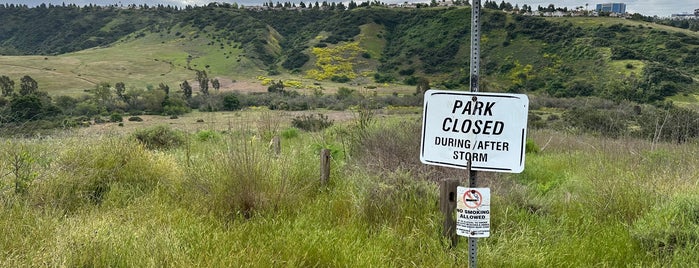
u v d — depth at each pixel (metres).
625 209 4.70
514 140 2.83
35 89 59.59
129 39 156.00
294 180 5.44
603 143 8.64
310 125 13.88
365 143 7.25
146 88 83.50
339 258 3.51
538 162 8.73
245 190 4.75
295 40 126.88
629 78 52.16
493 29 83.00
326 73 89.19
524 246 3.76
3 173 4.96
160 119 29.55
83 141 6.58
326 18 131.50
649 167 6.29
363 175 5.57
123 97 50.78
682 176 5.70
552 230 4.16
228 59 115.62
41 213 4.23
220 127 7.80
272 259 3.42
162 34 152.12
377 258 3.48
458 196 2.92
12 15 182.25
